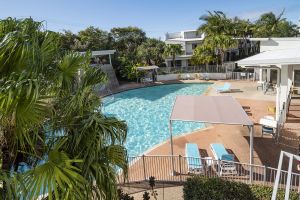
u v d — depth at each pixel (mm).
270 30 60656
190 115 13625
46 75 5543
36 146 5242
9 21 5520
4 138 4637
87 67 6312
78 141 5086
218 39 46281
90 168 5121
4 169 4812
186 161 13875
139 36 63469
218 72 45625
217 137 17859
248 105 25922
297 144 15500
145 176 12414
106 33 58562
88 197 4879
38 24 5645
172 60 55062
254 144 16094
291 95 24234
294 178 10805
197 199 9469
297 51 20531
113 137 5438
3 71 4824
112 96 33750
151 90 40250
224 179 10945
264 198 9516
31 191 4320
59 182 4453
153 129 23344
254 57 19859
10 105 4082
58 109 5504
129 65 45656
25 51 4820
